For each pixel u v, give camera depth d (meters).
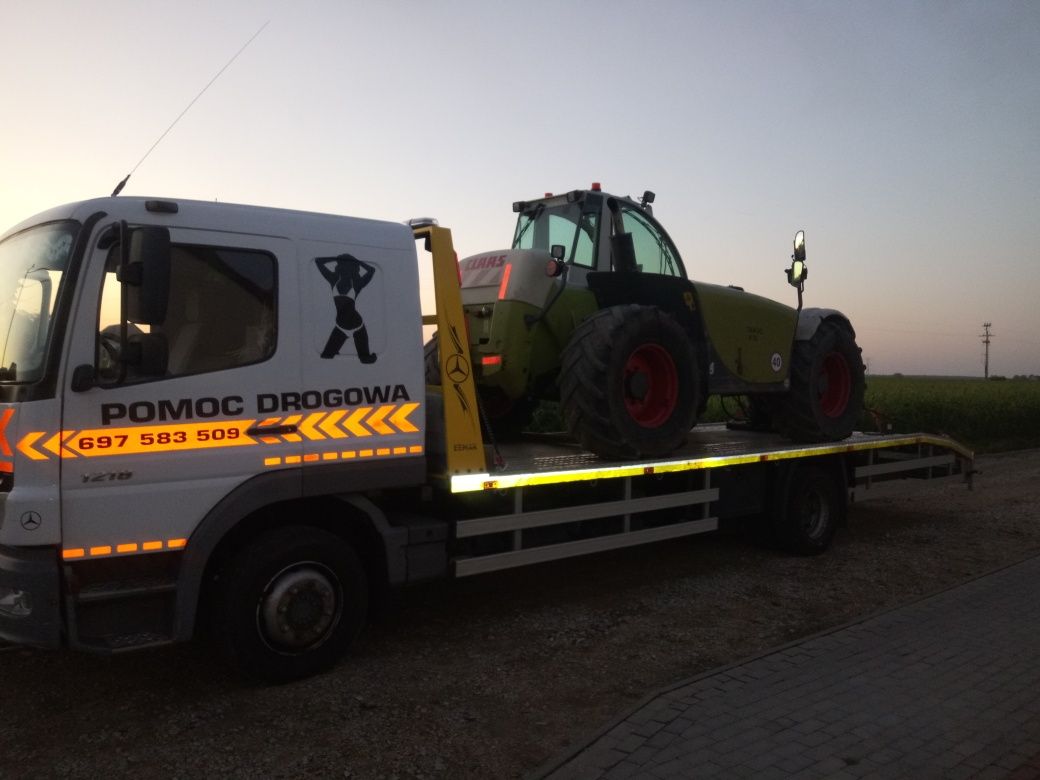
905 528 9.37
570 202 6.99
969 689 4.33
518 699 4.34
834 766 3.46
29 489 3.70
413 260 4.93
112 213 3.97
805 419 8.20
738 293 7.80
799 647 5.02
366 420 4.66
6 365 3.97
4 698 4.28
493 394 6.94
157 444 3.99
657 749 3.63
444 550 5.05
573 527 5.94
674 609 6.04
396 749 3.73
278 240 4.42
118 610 3.94
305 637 4.44
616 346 5.95
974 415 21.83
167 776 3.46
